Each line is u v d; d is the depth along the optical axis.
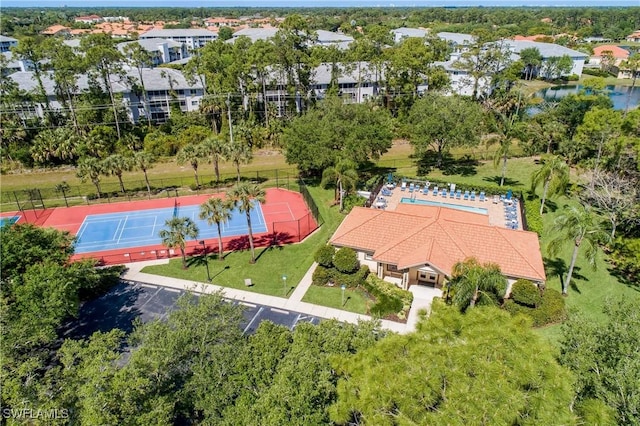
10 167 63.41
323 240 42.53
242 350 19.58
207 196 54.62
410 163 65.81
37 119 69.88
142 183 59.00
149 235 44.94
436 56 94.00
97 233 45.38
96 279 32.03
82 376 17.69
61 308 25.73
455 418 13.08
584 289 33.56
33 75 74.94
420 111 57.72
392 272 36.47
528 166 62.97
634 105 97.44
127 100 78.88
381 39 83.75
